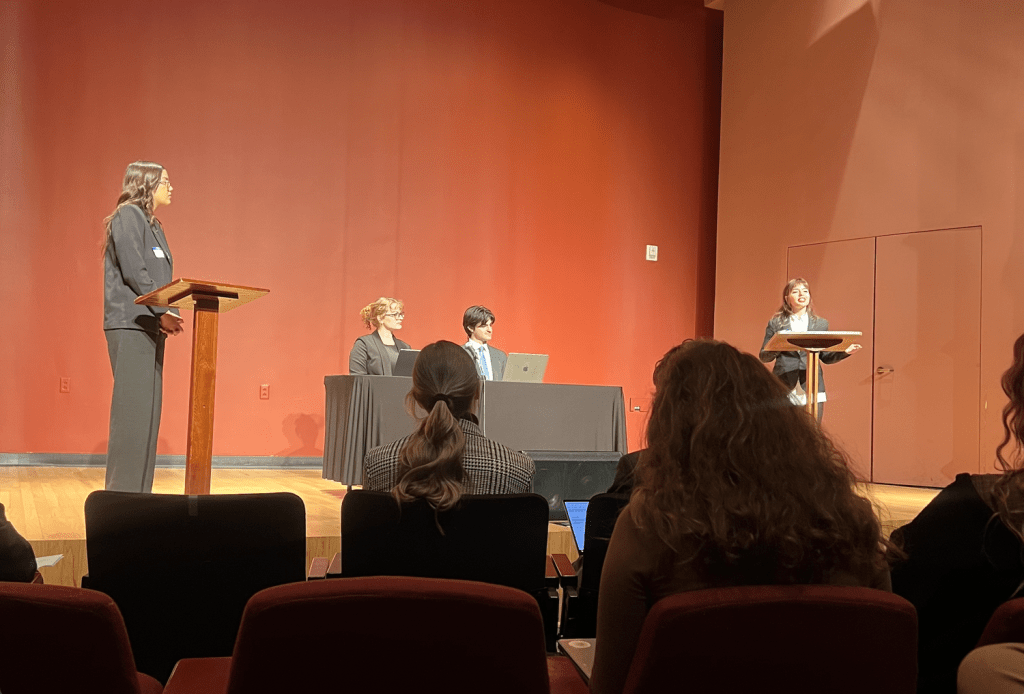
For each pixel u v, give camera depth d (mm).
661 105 8211
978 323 6160
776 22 7730
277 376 6629
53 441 5961
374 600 974
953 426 6273
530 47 7586
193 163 6418
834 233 7113
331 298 6812
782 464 1192
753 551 1153
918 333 6516
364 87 6953
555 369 7613
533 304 7527
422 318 7102
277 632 970
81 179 6078
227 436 6477
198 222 6426
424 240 7125
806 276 7316
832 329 7070
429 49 7184
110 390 6113
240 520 1660
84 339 6059
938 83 6449
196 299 2971
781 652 1013
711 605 999
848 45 7082
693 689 1025
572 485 4211
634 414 7965
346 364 6844
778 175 7617
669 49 8273
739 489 1166
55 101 6020
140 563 1648
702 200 8398
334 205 6836
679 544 1143
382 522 1624
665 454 1236
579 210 7773
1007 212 6016
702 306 8352
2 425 5848
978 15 6227
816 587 1036
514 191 7480
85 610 1100
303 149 6754
